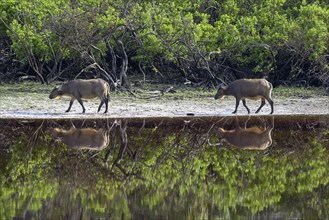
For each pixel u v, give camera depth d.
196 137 55.94
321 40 78.12
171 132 56.66
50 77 78.88
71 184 41.78
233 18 83.62
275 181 43.03
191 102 66.81
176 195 39.38
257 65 80.62
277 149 53.06
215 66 79.31
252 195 39.47
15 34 76.69
